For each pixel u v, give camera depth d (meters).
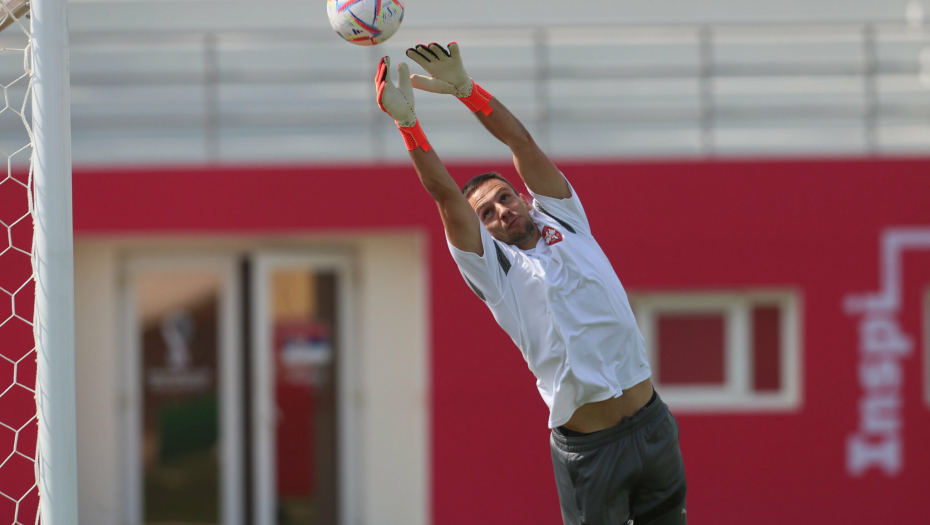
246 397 23.55
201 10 29.09
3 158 23.61
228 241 22.98
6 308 19.97
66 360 9.38
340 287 23.34
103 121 25.36
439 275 21.64
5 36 25.12
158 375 23.28
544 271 8.53
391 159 26.34
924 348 21.69
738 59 28.59
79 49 28.38
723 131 27.75
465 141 26.78
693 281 21.73
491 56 28.67
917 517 21.47
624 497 8.68
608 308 8.45
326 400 23.34
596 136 27.58
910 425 21.58
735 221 21.75
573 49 28.67
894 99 27.62
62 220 9.41
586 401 8.48
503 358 21.56
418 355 22.97
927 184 21.66
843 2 29.08
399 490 22.97
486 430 21.56
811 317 21.69
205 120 25.92
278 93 27.50
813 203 21.73
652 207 21.75
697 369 22.73
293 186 21.70
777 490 21.59
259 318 23.05
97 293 22.77
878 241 21.67
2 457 19.64
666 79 26.80
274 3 29.14
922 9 28.86
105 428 22.77
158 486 23.25
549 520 21.48
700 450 21.70
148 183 21.55
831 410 21.64
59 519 9.31
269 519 23.14
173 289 23.34
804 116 24.38
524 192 21.45
